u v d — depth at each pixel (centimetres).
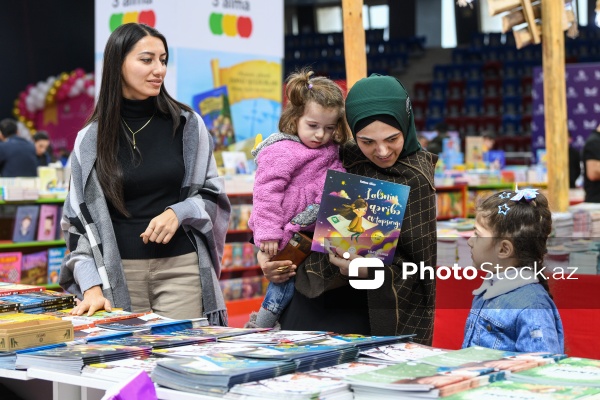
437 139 1408
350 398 211
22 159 1116
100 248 350
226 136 1045
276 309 313
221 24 1039
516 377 221
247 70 1071
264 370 219
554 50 642
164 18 1000
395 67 2562
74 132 926
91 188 354
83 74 2031
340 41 2605
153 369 229
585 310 375
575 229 606
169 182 362
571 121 1683
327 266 292
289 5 2688
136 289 359
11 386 313
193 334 285
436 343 371
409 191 284
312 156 303
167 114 369
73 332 275
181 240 365
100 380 231
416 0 2564
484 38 2523
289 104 308
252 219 306
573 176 1296
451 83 2470
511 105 2411
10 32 2156
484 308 284
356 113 281
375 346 263
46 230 859
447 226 511
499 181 1276
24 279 839
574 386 210
